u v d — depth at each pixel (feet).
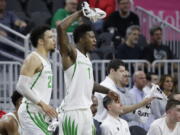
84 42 49.11
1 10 73.31
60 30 47.85
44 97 50.19
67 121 48.55
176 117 53.98
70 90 48.52
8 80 67.10
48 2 78.38
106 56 70.03
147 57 71.15
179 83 69.36
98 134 54.13
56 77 66.28
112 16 74.64
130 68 68.28
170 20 79.51
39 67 49.98
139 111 57.72
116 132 53.88
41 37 50.49
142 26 77.00
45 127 50.24
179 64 69.51
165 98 55.67
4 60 72.02
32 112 50.19
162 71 69.10
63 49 48.11
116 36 72.43
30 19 75.31
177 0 79.51
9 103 67.05
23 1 78.13
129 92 59.72
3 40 70.23
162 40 75.05
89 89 48.93
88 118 48.65
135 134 57.47
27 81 49.52
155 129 54.70
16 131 52.60
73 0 73.26
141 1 79.25
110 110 54.19
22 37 67.15
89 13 47.73
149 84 64.80
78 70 48.49
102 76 66.80
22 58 71.77
